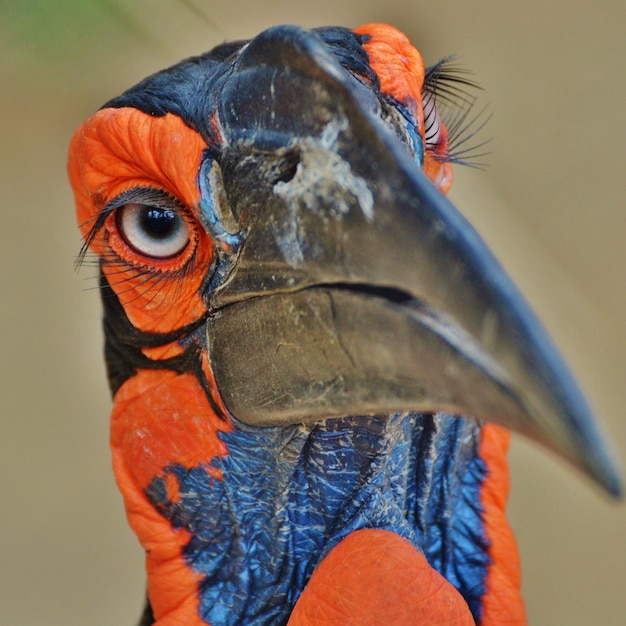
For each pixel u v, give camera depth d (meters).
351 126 6.28
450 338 5.79
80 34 11.06
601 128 17.92
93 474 16.36
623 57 18.44
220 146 7.31
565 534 15.19
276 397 7.14
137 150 7.88
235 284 7.30
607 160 17.80
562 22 18.88
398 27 18.09
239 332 7.44
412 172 6.00
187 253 7.96
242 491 8.38
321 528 8.20
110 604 14.95
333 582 7.58
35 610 14.78
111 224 8.25
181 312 8.13
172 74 8.12
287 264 6.70
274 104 6.76
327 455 8.00
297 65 6.55
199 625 8.53
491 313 5.37
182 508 8.55
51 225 16.64
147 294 8.23
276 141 6.75
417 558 7.60
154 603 8.73
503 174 17.67
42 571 15.34
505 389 5.38
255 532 8.47
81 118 12.38
